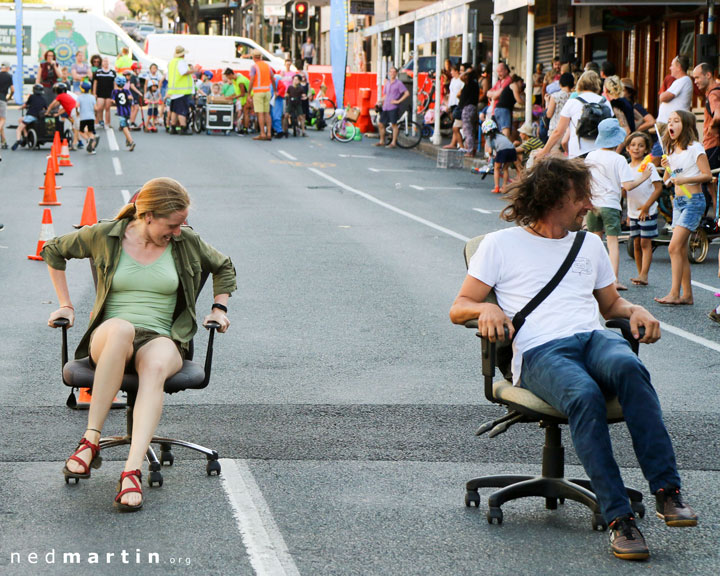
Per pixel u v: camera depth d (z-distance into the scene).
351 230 16.31
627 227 14.27
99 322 6.01
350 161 28.09
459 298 5.50
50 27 46.41
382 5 39.81
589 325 5.38
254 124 36.97
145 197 5.97
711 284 12.41
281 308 10.72
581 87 13.00
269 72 33.28
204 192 20.84
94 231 6.07
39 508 5.40
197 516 5.32
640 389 4.99
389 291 11.61
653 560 4.83
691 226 11.02
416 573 4.65
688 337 9.69
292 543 4.99
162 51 46.88
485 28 36.59
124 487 5.36
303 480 5.88
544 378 5.12
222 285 6.23
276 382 8.01
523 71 35.31
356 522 5.27
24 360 8.58
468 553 4.89
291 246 14.67
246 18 67.88
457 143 29.27
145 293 6.02
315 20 63.62
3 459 6.15
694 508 5.50
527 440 6.65
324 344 9.24
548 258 5.50
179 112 34.34
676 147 11.11
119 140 31.97
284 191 21.31
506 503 5.60
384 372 8.33
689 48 25.06
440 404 7.44
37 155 27.52
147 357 5.69
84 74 44.78
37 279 12.23
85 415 7.11
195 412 7.19
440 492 5.72
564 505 5.58
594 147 12.38
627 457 6.34
